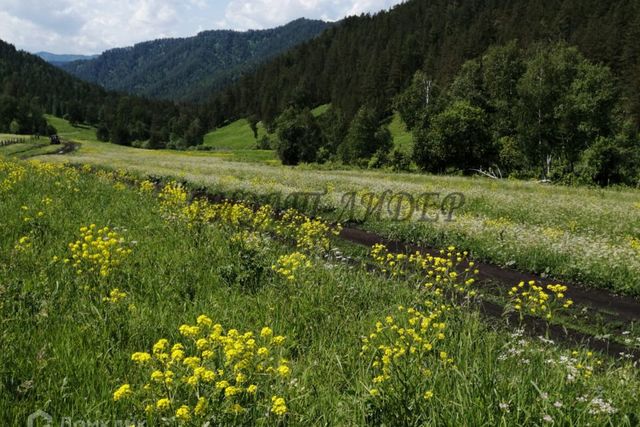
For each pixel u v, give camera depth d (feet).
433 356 15.08
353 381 14.34
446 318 19.22
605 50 279.49
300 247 35.27
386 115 408.67
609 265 32.73
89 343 15.11
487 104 203.92
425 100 244.63
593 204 69.15
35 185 47.14
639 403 13.00
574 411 11.48
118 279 21.77
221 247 29.37
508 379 13.44
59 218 33.37
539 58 168.96
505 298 28.91
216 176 91.71
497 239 40.70
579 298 29.66
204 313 18.61
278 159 296.92
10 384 12.21
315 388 13.62
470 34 372.38
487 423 11.00
